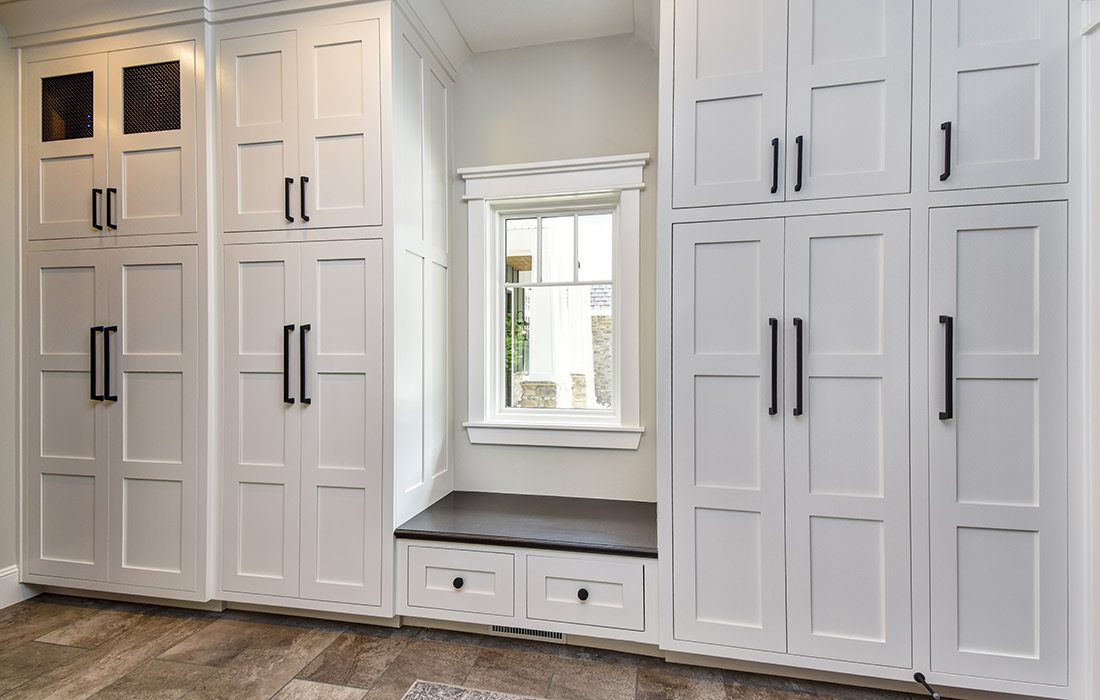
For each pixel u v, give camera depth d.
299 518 1.98
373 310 1.93
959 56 1.52
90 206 2.11
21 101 2.16
